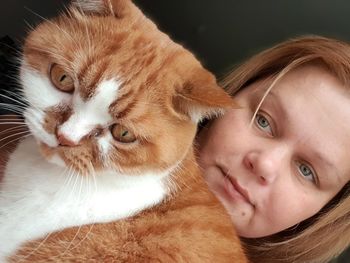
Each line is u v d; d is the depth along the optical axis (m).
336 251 0.35
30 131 0.24
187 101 0.23
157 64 0.23
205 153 0.30
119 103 0.22
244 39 0.40
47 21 0.24
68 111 0.22
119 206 0.24
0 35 0.39
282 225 0.30
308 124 0.29
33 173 0.25
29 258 0.23
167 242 0.24
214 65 0.41
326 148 0.28
